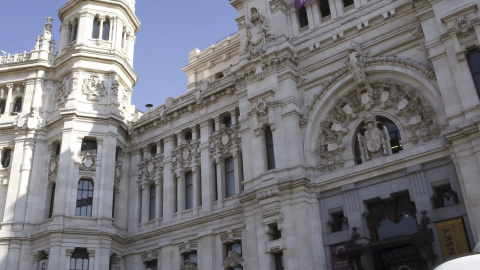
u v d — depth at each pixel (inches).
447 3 1288.1
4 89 2098.9
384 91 1402.6
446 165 1232.2
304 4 1663.4
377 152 1362.0
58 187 1770.4
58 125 1923.0
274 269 1365.7
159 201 1844.2
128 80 2133.4
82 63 1989.4
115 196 1910.7
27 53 2119.8
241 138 1590.8
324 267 1327.5
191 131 1897.1
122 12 2178.9
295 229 1349.7
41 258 1729.8
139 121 2004.2
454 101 1212.5
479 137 1135.6
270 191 1400.1
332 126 1469.0
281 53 1574.8
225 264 1566.2
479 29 1213.1
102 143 1893.5
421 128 1301.7
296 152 1435.8
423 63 1343.5
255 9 1686.8
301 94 1553.9
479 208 1100.5
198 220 1676.9
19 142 1936.5
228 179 1723.7
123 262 1814.7
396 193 1295.5
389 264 1245.7
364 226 1311.5
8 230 1771.7
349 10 1565.0
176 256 1697.8
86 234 1715.1
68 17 2154.3
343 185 1375.5
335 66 1505.9
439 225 1187.9
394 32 1418.6
